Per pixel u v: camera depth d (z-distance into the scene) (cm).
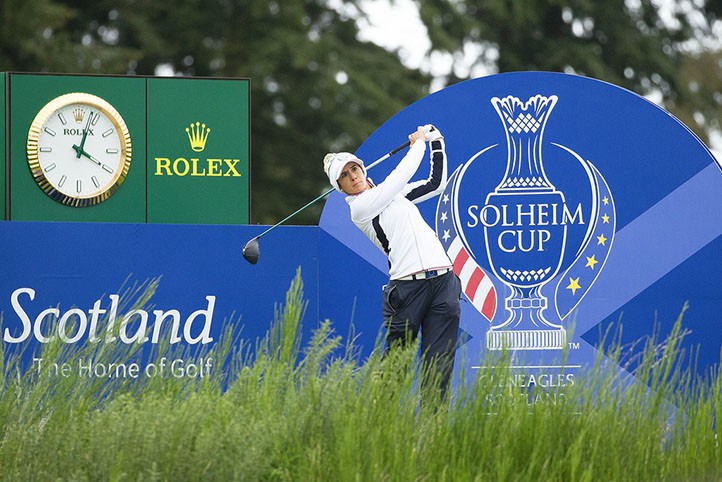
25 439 1962
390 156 2959
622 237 2928
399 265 2527
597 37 9712
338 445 1891
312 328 2970
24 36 7506
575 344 2917
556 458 1939
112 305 2892
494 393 2092
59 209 3180
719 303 2898
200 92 3250
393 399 2002
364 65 8725
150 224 2922
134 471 1836
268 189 8669
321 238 2995
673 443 2108
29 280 2858
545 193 2950
